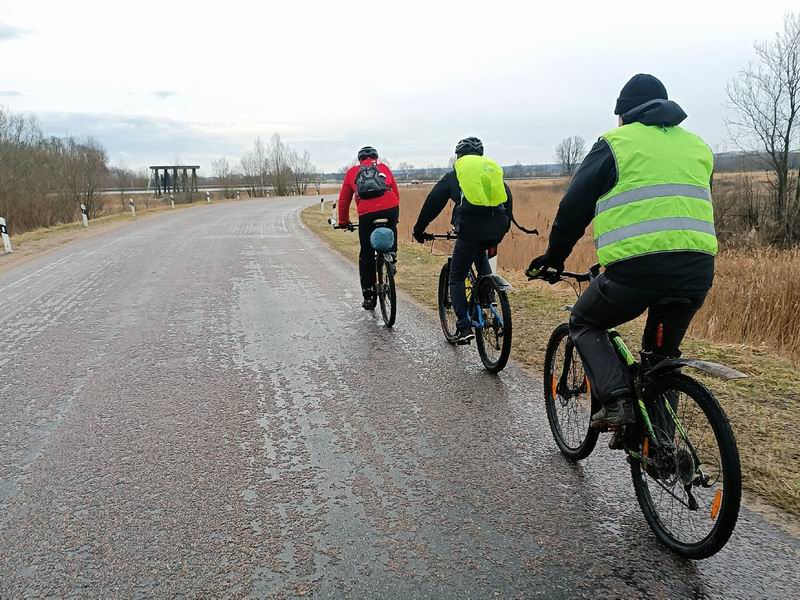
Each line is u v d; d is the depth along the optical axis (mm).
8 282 9844
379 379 4875
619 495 3113
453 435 3836
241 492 3164
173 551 2676
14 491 3225
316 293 8500
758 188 19281
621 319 2805
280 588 2422
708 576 2461
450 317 6008
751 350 5418
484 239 4914
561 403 3664
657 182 2572
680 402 2584
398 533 2785
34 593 2424
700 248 2535
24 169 24312
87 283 9477
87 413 4250
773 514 2855
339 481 3268
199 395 4562
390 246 6434
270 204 40469
